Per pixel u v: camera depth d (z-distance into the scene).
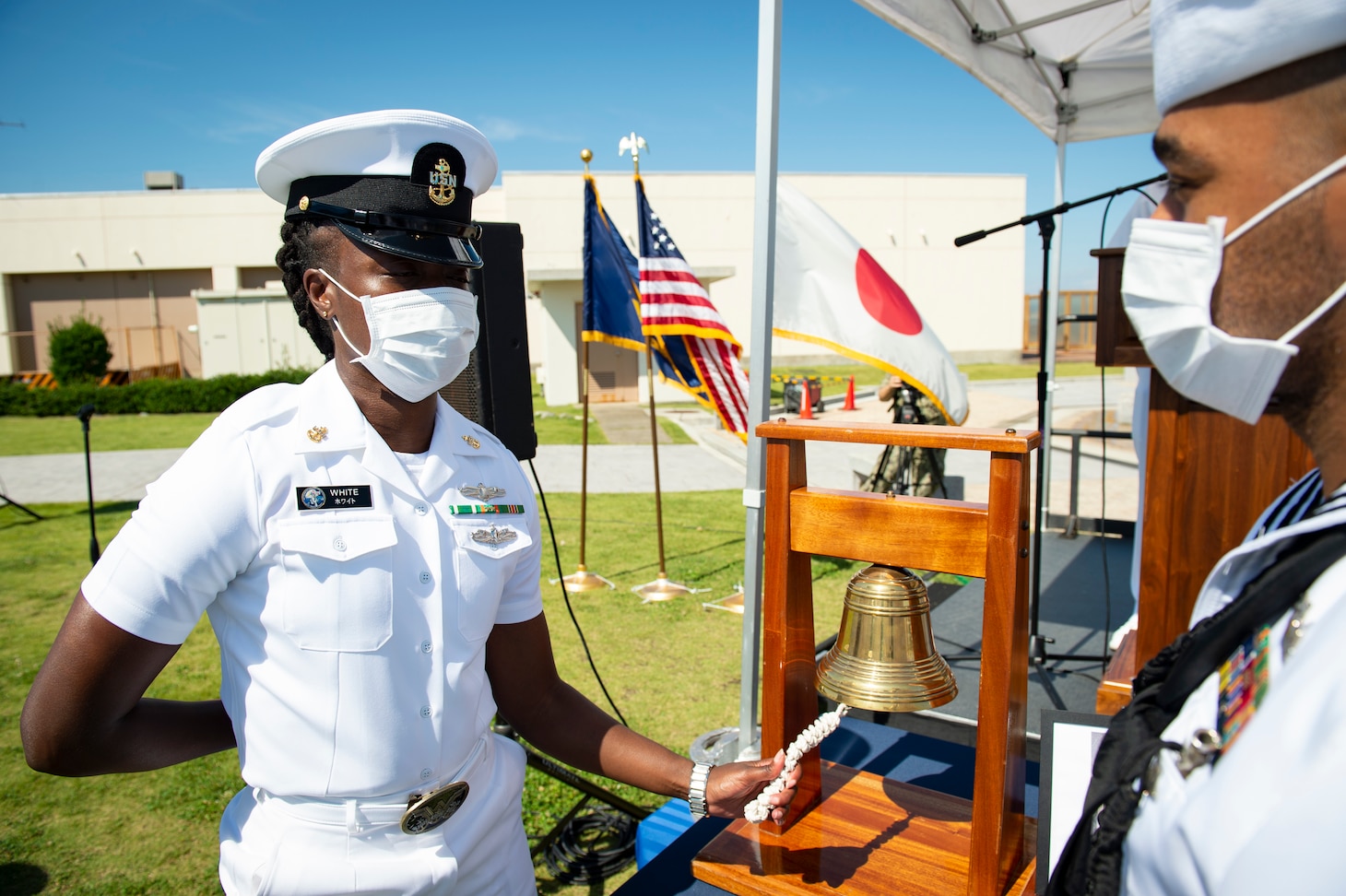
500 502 1.32
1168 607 2.30
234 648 1.13
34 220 29.91
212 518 1.05
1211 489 2.22
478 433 1.40
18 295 30.72
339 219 1.14
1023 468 1.24
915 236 31.06
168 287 31.05
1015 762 1.37
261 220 30.16
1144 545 2.32
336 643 1.10
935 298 31.44
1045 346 5.21
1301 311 0.65
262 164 1.20
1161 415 2.26
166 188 31.83
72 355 25.06
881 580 1.38
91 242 30.06
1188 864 0.56
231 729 1.29
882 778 1.74
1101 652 3.65
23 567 6.54
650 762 1.41
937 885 1.39
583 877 2.65
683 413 17.48
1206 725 0.67
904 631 1.37
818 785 1.66
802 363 31.38
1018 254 31.55
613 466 11.38
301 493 1.11
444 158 1.17
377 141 1.14
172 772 3.43
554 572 6.22
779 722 1.53
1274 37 0.60
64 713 1.04
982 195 31.28
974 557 1.30
